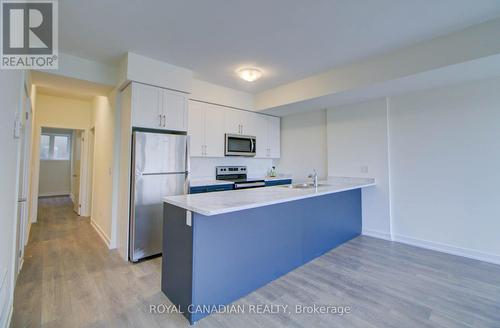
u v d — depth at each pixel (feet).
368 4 6.39
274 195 7.68
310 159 15.43
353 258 9.54
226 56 9.58
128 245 9.45
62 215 16.80
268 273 7.57
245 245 6.91
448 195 10.12
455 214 9.94
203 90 12.69
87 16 6.91
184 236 6.14
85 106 16.69
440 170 10.32
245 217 6.91
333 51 9.12
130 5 6.42
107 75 10.39
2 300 4.56
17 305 6.31
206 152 12.92
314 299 6.71
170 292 6.66
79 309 6.21
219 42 8.46
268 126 16.22
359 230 12.56
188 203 6.16
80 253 10.04
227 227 6.47
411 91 10.69
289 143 16.69
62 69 9.32
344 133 13.26
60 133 26.03
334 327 5.60
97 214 13.42
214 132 13.26
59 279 7.77
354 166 12.86
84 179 16.75
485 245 9.27
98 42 8.48
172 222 6.70
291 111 15.15
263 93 14.43
